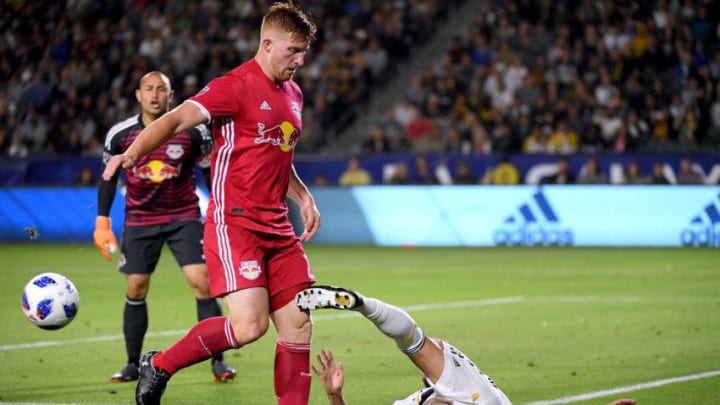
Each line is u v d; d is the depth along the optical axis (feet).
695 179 89.92
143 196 32.53
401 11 119.34
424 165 94.94
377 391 30.81
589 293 56.65
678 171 90.53
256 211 24.03
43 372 34.01
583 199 90.07
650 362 35.32
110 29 119.24
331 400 22.00
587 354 37.09
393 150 102.01
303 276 24.63
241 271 23.86
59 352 38.11
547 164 92.53
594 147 98.02
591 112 99.91
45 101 112.78
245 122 23.68
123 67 113.80
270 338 41.39
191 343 24.47
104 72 113.91
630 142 97.40
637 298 54.19
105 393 30.45
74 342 40.55
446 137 101.35
